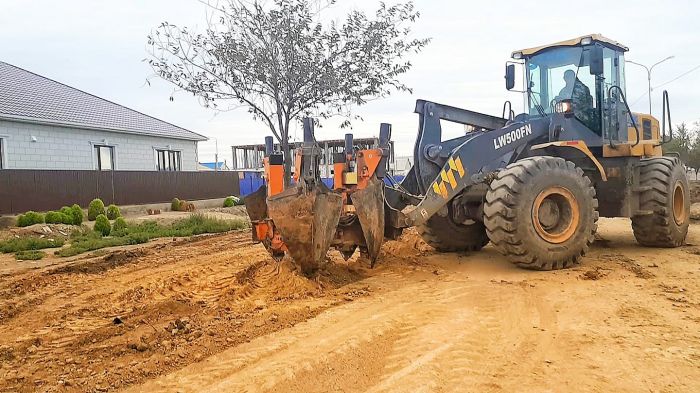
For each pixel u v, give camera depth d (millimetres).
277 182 5992
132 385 3480
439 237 8000
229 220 15539
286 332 4379
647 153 8109
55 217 15320
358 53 8609
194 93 8602
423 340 4137
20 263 9117
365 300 5309
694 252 8023
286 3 8367
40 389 3492
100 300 5938
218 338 4266
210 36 8555
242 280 6438
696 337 4109
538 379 3434
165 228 14109
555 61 8195
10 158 18156
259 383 3443
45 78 25344
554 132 7719
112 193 20141
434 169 7465
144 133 23219
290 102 8500
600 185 8320
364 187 6137
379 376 3521
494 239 6539
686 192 8719
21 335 4723
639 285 5789
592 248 8516
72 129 20312
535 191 6469
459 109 7801
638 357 3740
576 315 4723
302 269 5980
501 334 4281
